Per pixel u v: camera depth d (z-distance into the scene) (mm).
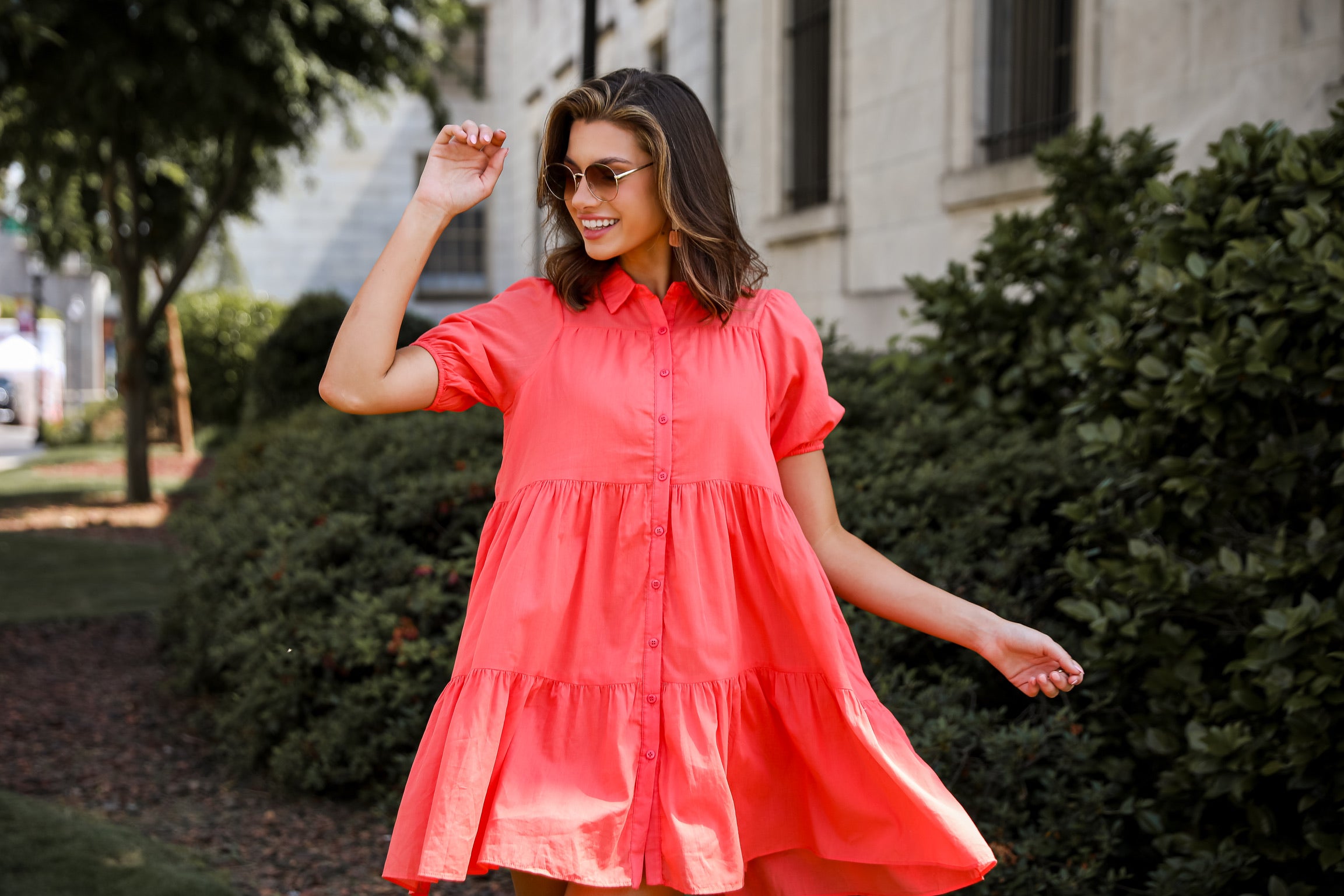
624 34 14156
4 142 10680
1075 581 2984
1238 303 2920
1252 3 4891
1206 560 2973
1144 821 2713
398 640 3816
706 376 1800
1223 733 2490
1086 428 3100
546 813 1625
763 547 1805
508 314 1826
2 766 4250
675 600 1744
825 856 1849
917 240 7734
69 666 5773
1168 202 3414
